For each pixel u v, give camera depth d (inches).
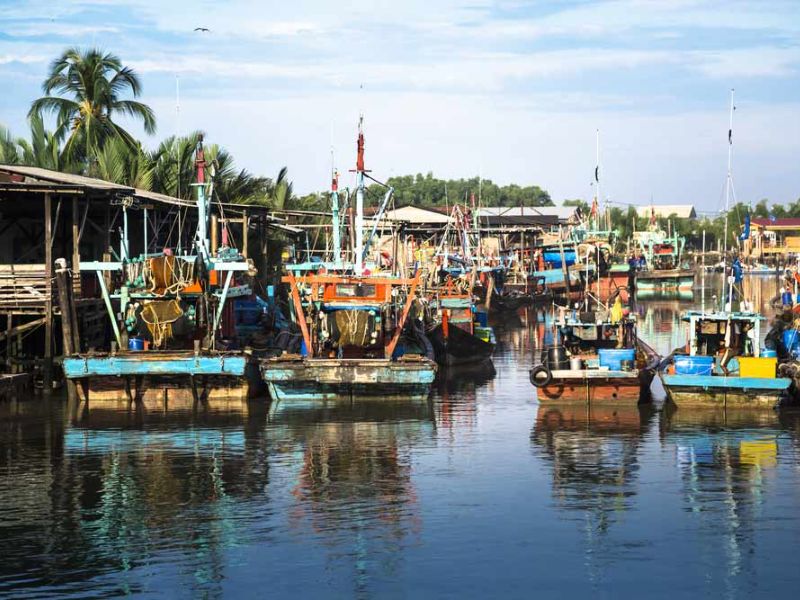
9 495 946.1
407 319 1701.5
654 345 2183.8
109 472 1021.8
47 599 717.9
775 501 923.4
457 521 872.9
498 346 2249.0
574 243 3720.5
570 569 769.6
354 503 922.1
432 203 7298.2
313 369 1353.3
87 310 1555.1
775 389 1293.1
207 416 1286.9
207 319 1435.8
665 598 721.0
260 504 918.4
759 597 722.2
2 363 1441.9
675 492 952.9
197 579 751.7
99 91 2502.5
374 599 719.1
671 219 7682.1
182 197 2384.4
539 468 1040.2
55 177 1533.0
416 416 1298.0
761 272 5575.8
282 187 2965.1
